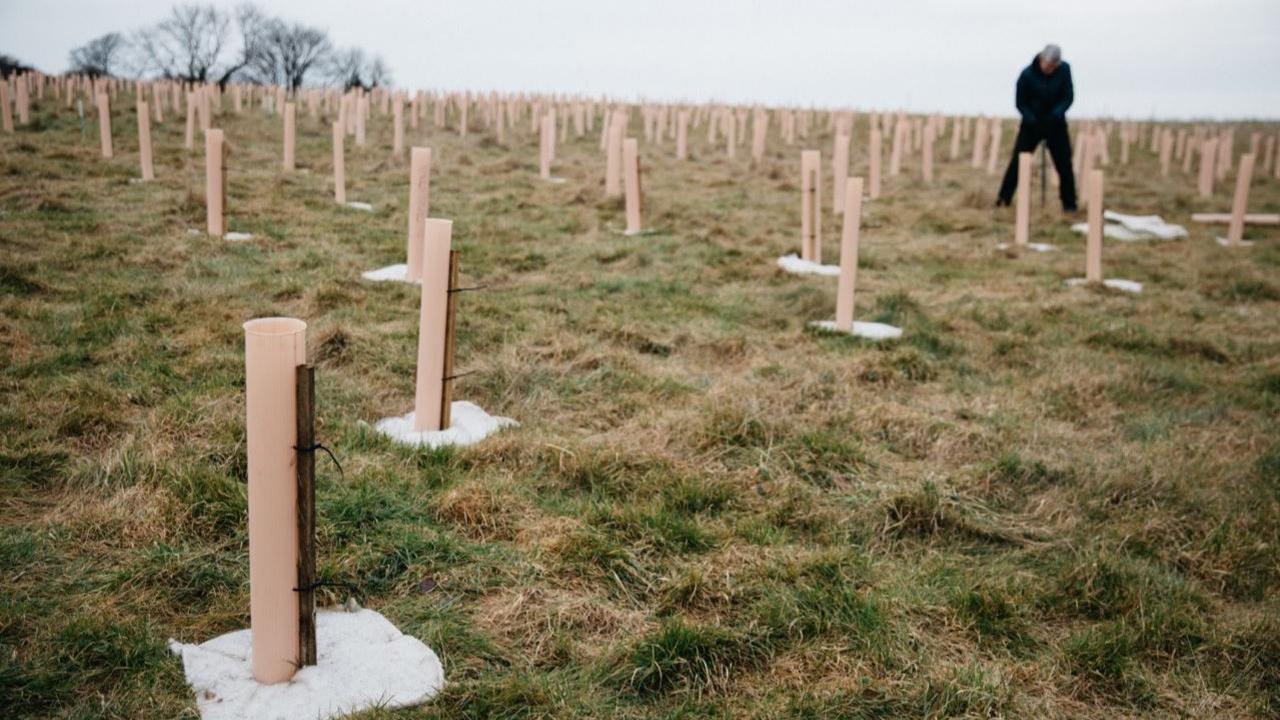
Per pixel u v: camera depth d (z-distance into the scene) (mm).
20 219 9492
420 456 4723
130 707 2752
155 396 5254
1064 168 14164
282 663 2875
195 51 61844
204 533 3801
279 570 2814
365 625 3234
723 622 3445
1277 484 4945
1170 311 8820
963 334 7727
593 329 7273
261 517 2777
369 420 5289
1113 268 10711
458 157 18344
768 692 3066
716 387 6000
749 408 5469
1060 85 13805
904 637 3389
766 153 23250
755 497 4531
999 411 5957
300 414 2740
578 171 17203
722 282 9289
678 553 3949
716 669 3135
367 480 4328
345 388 5668
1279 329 8367
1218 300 9484
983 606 3605
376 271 8555
